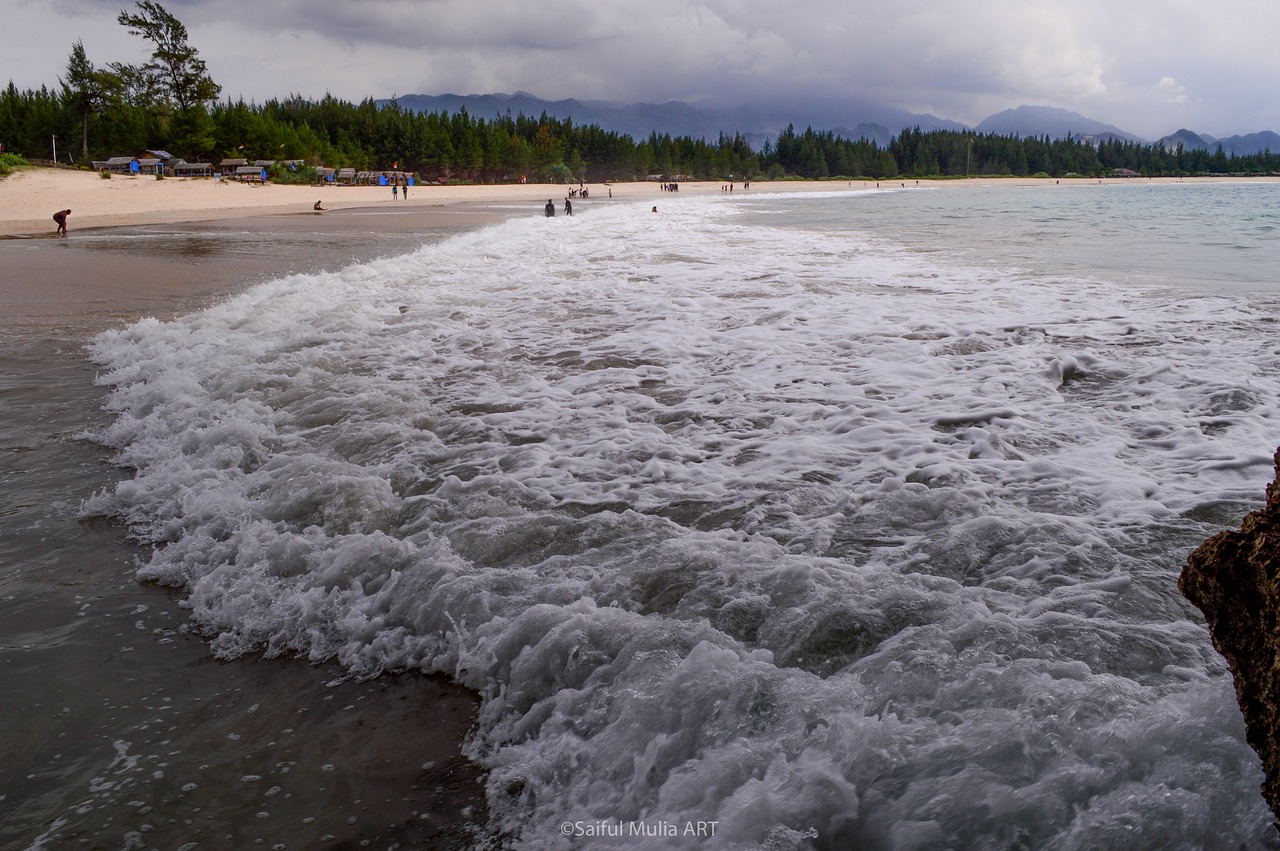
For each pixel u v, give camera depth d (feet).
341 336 33.47
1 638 12.57
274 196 211.61
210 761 9.87
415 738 10.25
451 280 50.06
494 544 14.42
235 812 9.04
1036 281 45.65
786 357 28.76
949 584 12.23
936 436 20.06
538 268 55.52
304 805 9.14
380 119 387.75
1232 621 7.49
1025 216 134.10
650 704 9.44
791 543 14.25
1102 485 16.40
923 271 50.98
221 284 52.75
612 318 36.88
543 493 17.08
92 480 19.04
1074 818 7.11
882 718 8.61
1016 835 7.11
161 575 14.57
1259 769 7.32
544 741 9.80
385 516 15.98
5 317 39.52
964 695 8.87
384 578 13.60
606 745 9.31
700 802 8.05
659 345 31.24
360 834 8.70
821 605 11.37
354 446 20.33
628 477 18.03
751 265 55.62
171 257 70.38
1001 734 8.05
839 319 34.83
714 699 9.29
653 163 480.23
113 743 10.18
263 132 308.40
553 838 8.43
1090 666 9.63
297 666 11.88
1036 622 10.71
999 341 29.96
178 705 10.98
